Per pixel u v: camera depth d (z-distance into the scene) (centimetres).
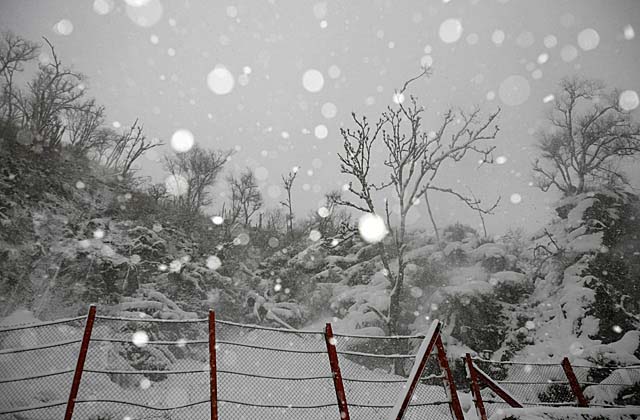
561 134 3086
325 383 986
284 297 2186
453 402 701
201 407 805
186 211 3119
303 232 3616
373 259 2242
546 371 1310
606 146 2947
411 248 2344
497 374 1515
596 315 1677
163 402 806
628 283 1938
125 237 2094
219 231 3134
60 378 800
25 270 1530
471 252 2120
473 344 1634
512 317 1745
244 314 1922
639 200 2348
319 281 2200
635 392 1193
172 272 1875
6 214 1703
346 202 1814
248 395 868
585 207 2178
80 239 1884
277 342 1248
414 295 1870
